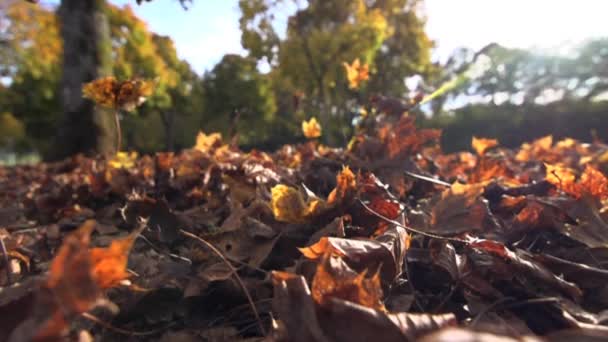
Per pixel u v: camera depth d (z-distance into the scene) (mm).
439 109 5445
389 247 282
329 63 6102
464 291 297
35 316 147
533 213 380
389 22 7844
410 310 287
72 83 2191
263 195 483
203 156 763
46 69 4949
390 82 7941
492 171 632
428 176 616
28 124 8977
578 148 1095
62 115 2211
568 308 268
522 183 644
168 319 312
